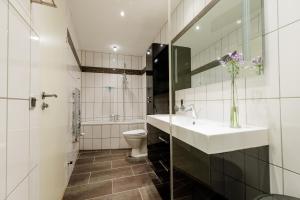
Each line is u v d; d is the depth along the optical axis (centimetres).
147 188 186
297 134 82
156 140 192
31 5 78
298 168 82
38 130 87
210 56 147
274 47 92
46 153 106
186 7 186
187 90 185
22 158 65
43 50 102
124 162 268
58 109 138
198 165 124
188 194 128
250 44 106
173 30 217
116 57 402
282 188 88
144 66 396
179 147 136
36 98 83
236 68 115
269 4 95
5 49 52
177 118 177
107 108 392
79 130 281
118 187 188
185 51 187
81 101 374
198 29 163
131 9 219
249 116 108
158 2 206
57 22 138
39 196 91
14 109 58
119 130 351
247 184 104
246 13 108
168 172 151
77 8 215
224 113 130
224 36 130
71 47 228
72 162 225
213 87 143
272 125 94
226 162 112
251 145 92
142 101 408
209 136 85
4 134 51
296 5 82
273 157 93
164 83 254
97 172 229
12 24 57
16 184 59
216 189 116
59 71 143
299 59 81
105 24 257
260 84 100
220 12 134
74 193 176
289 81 85
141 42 330
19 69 63
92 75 385
